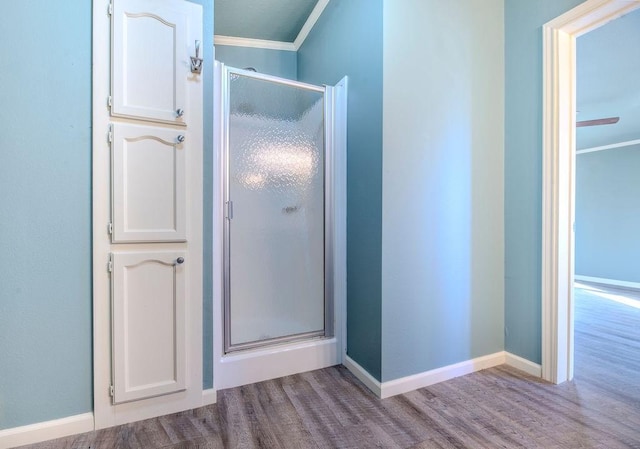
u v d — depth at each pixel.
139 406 1.40
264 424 1.39
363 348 1.77
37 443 1.25
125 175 1.36
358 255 1.83
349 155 1.93
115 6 1.33
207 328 1.55
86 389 1.33
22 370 1.24
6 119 1.20
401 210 1.67
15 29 1.21
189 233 1.48
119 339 1.35
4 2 1.20
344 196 1.97
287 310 1.92
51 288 1.27
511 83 1.94
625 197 4.94
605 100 3.38
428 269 1.75
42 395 1.27
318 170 2.00
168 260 1.44
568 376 1.77
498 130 1.97
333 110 2.01
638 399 1.58
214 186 1.64
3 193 1.20
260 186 1.85
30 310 1.24
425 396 1.62
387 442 1.28
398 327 1.66
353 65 1.89
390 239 1.64
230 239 1.75
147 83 1.39
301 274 1.97
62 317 1.29
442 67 1.78
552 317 1.74
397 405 1.54
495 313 1.96
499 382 1.75
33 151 1.24
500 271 1.98
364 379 1.74
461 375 1.83
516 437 1.30
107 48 1.33
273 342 1.87
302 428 1.37
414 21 1.69
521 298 1.90
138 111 1.37
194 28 1.48
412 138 1.69
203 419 1.42
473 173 1.88
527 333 1.87
